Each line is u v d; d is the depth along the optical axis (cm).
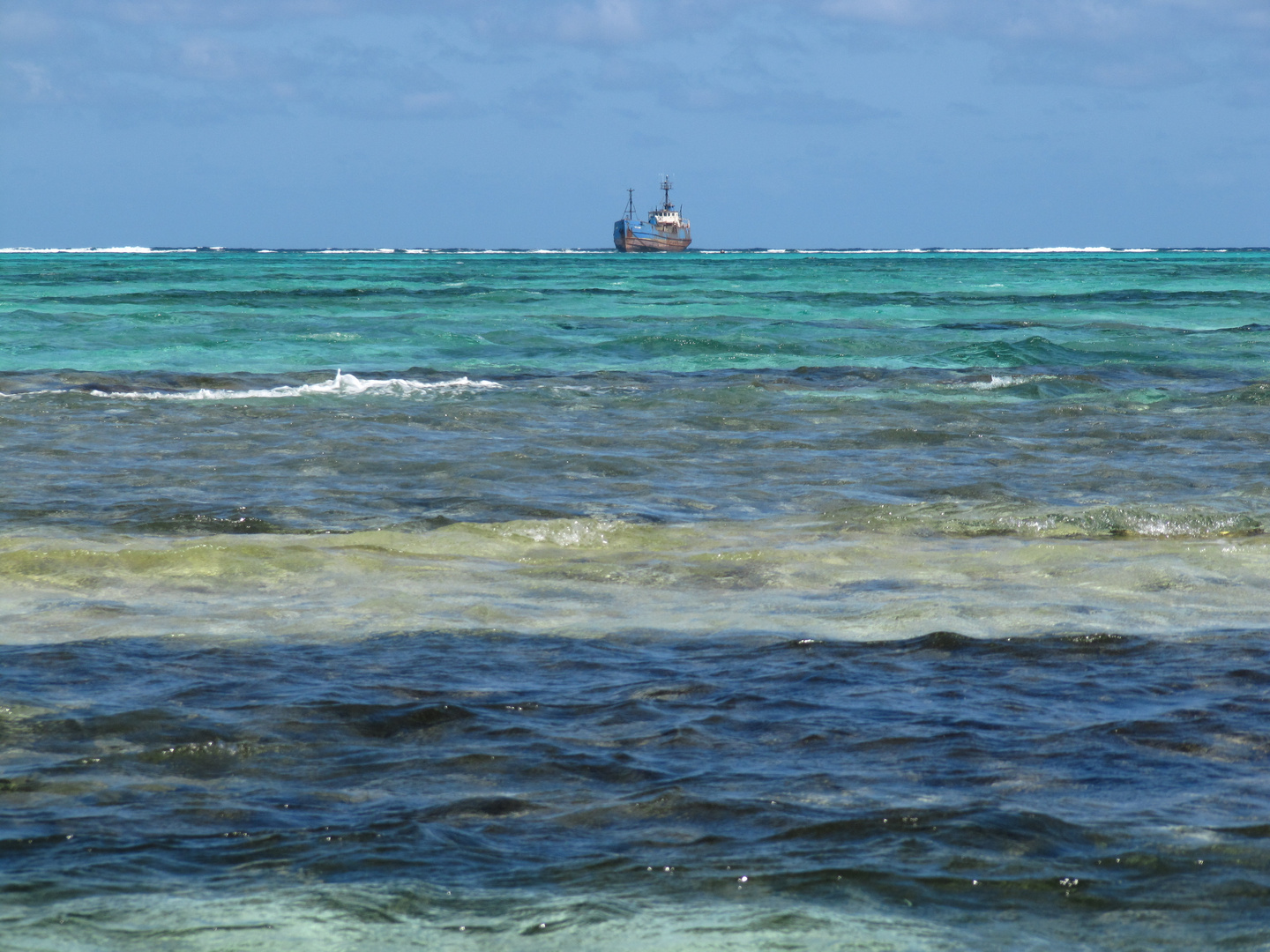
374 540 1791
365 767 929
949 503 2078
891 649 1266
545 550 1777
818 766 927
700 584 1571
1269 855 758
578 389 3962
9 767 914
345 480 2395
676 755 952
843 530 1927
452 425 3169
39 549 1623
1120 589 1527
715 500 2247
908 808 838
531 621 1377
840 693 1113
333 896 702
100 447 2731
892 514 2002
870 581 1588
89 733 989
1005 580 1586
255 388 3944
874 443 2958
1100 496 2278
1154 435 3106
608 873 736
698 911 682
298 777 905
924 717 1044
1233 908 687
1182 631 1330
